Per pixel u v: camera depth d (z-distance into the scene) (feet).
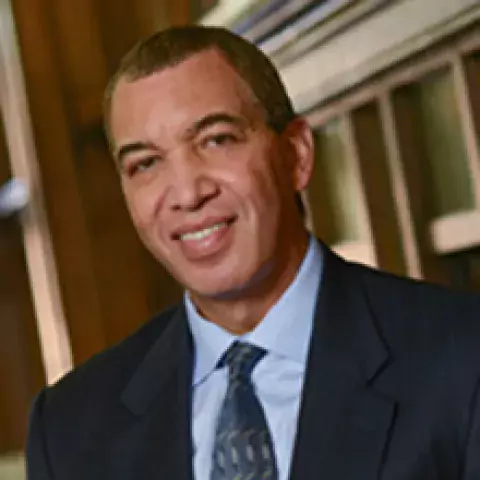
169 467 8.95
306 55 14.35
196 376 9.42
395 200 13.69
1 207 20.66
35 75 18.98
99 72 18.99
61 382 10.34
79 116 19.16
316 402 8.46
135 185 9.05
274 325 9.04
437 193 13.28
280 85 9.24
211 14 16.06
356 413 8.25
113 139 9.05
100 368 10.22
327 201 15.14
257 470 8.54
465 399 7.98
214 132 8.64
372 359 8.50
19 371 21.47
